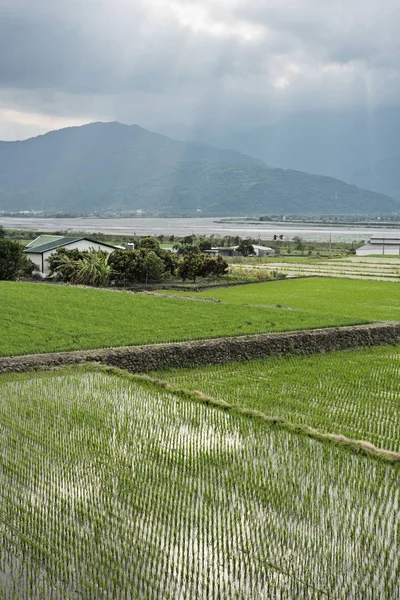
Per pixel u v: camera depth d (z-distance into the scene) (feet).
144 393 70.95
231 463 50.52
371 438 58.13
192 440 55.93
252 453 52.75
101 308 116.98
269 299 165.27
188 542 38.45
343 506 43.09
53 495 44.68
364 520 41.14
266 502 43.62
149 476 47.93
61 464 50.16
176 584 34.30
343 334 103.50
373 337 107.14
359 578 34.86
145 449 53.62
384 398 72.23
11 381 74.95
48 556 36.94
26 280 204.54
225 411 64.44
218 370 85.71
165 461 50.90
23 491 45.29
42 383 74.28
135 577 34.96
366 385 78.28
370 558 36.78
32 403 66.69
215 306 123.54
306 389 75.82
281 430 58.49
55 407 65.36
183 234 623.36
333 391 75.00
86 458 51.44
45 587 34.17
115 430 58.39
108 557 36.83
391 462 50.52
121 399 68.54
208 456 51.98
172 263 226.99
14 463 50.31
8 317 104.99
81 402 67.21
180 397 69.62
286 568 35.76
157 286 199.93
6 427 59.11
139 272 209.05
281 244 446.19
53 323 101.76
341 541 38.58
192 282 215.72
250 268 258.57
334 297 170.50
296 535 39.22
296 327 104.22
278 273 230.48
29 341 89.04
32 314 108.47
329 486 46.26
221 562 36.35
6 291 132.57
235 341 92.53
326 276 230.89
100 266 198.59
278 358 94.02
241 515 41.75
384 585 34.24
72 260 209.46
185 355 87.86
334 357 95.81
